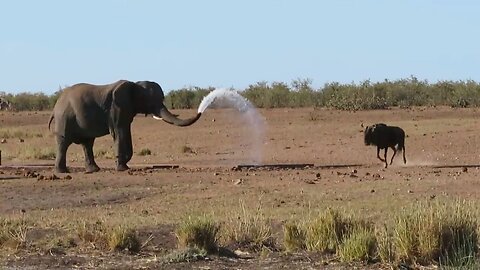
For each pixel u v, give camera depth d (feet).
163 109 135.44
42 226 79.92
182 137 193.77
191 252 68.03
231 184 109.50
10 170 134.41
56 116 133.69
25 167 138.92
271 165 134.92
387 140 130.31
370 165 133.69
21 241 72.38
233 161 148.25
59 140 132.77
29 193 105.09
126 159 132.67
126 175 121.39
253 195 99.19
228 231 73.61
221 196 99.50
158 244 73.61
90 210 92.07
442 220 67.00
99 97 132.57
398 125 195.21
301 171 124.16
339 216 71.92
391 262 65.62
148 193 103.86
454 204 77.46
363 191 100.48
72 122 132.46
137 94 134.10
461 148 153.38
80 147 177.99
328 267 64.95
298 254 69.21
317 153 155.74
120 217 85.46
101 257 68.80
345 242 68.03
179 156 160.25
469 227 67.72
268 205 91.76
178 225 77.20
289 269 64.44
